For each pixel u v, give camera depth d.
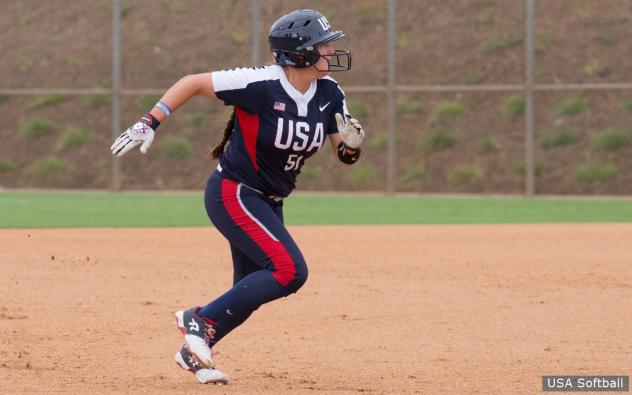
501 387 18.08
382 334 23.23
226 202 18.25
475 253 37.97
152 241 41.38
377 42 91.50
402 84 87.75
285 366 20.06
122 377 19.02
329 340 22.61
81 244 40.00
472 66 87.88
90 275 32.03
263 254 18.08
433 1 94.25
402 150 81.81
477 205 60.94
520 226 48.47
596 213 55.62
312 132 18.06
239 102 17.66
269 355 21.09
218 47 93.94
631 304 27.12
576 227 47.81
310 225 48.84
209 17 97.56
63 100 93.44
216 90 17.53
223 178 18.33
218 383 18.34
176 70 92.94
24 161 87.50
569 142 80.06
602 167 77.12
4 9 105.19
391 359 20.61
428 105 85.69
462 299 28.02
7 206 59.41
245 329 23.89
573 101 83.62
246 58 92.31
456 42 90.25
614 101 83.06
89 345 21.97
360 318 25.23
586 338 22.59
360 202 63.19
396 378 18.91
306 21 17.78
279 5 95.94
